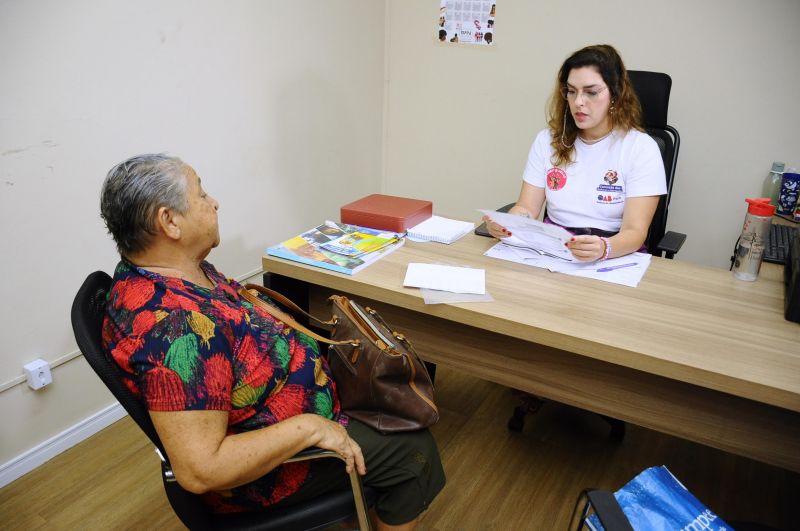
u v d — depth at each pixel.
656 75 1.98
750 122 2.43
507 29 2.80
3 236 1.65
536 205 2.01
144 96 1.95
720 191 2.58
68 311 1.87
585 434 2.04
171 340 1.00
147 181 1.06
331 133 2.91
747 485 1.82
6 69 1.56
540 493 1.76
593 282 1.55
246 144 2.41
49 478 1.81
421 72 3.11
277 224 2.69
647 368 1.21
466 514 1.68
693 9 2.39
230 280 1.37
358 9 2.87
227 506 1.18
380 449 1.24
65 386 1.90
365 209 1.94
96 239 1.90
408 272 1.58
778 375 1.14
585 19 2.61
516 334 1.34
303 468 1.19
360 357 1.27
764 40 2.31
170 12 1.97
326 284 1.59
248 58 2.32
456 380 2.33
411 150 3.30
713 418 1.35
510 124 2.96
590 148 1.85
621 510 0.90
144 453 1.93
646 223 1.75
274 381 1.17
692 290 1.50
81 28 1.72
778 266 1.67
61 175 1.76
